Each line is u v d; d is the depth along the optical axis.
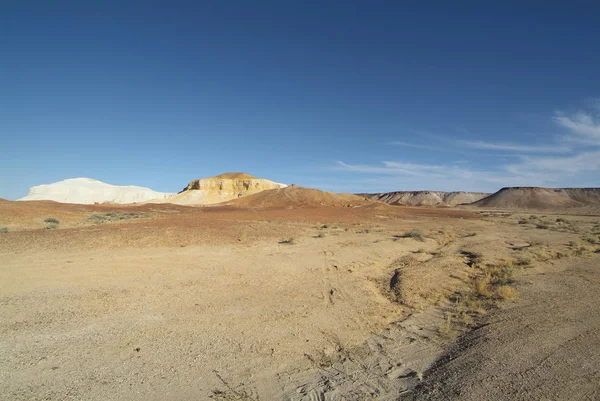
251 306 9.50
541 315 8.65
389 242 22.22
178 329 7.78
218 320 8.40
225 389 5.49
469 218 57.62
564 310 9.04
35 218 28.09
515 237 27.67
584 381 5.46
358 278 13.05
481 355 6.47
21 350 6.55
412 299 10.30
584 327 7.81
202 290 10.78
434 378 5.82
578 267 14.82
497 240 25.42
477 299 10.24
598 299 10.00
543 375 5.68
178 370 6.02
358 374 6.06
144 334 7.45
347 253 17.94
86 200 105.81
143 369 6.00
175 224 25.91
